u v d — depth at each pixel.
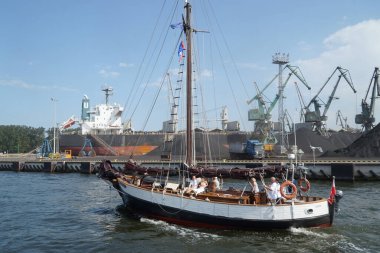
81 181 58.53
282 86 108.19
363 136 83.00
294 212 23.02
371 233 23.30
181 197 25.84
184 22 33.00
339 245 20.89
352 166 54.50
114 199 39.12
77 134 105.31
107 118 118.56
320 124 114.38
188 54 32.81
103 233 24.25
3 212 31.80
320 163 56.91
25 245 21.70
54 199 39.28
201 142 89.81
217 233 23.80
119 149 100.75
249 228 23.64
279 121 107.00
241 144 90.12
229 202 24.47
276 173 25.23
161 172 29.58
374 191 43.59
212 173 26.73
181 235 23.47
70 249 20.92
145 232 24.28
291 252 19.94
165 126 96.69
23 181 58.88
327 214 23.77
